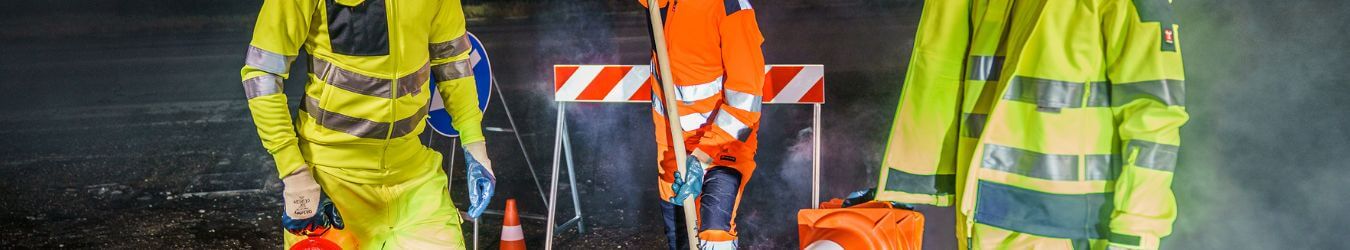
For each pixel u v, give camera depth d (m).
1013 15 2.83
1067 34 2.66
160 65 15.70
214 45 18.67
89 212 6.39
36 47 19.61
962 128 2.97
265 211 6.23
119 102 11.69
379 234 3.46
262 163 7.64
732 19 3.59
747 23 3.59
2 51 18.95
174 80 13.53
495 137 8.04
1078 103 2.68
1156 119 2.53
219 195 6.66
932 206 3.39
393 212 3.44
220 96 11.73
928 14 3.08
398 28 3.14
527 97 9.93
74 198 6.79
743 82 3.59
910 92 3.12
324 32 3.11
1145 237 2.60
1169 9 2.57
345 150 3.26
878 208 3.16
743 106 3.59
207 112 10.45
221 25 22.77
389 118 3.23
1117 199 2.62
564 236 5.36
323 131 3.22
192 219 6.11
